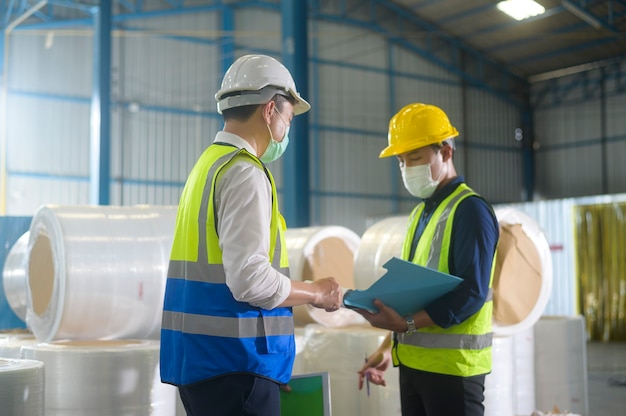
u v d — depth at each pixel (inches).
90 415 124.0
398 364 114.2
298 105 96.2
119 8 732.7
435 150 114.3
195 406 85.2
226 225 82.5
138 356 126.6
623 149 824.9
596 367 449.4
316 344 168.7
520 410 178.1
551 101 901.2
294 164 403.2
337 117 820.0
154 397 128.0
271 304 84.0
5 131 651.5
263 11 792.3
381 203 840.9
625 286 616.4
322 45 816.3
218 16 776.9
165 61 744.3
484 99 903.1
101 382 124.5
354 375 161.9
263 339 84.7
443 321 104.1
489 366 111.0
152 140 732.0
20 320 195.5
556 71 887.1
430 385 108.3
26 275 150.3
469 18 820.6
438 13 831.7
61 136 685.3
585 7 716.0
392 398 154.9
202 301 84.7
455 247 106.8
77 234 138.6
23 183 665.0
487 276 105.7
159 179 733.3
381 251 183.5
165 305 91.7
